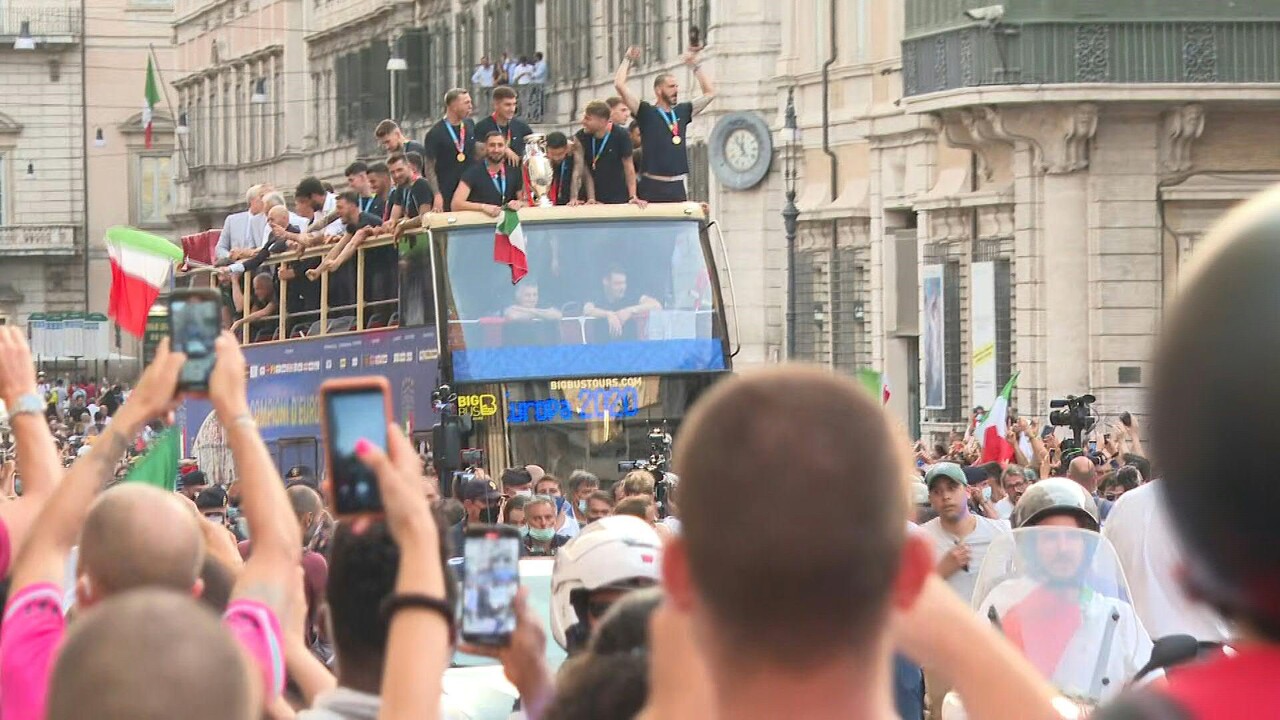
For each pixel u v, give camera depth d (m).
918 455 77.88
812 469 9.34
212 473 83.75
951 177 113.69
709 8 141.00
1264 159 104.50
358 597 15.28
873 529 9.34
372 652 15.40
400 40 190.62
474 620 14.59
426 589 13.01
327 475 13.53
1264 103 102.06
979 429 74.69
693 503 9.44
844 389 9.62
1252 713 7.91
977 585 25.36
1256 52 101.38
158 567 14.68
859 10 125.31
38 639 15.02
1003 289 108.31
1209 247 8.40
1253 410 8.10
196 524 15.13
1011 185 107.44
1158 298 104.31
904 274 120.81
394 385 73.19
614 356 70.31
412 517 13.12
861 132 124.75
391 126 74.50
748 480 9.35
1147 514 31.33
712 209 140.62
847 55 126.88
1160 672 20.50
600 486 69.81
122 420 15.32
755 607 9.31
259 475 15.20
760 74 138.75
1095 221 104.44
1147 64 101.69
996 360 109.00
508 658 14.77
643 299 70.75
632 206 71.12
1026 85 102.00
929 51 107.12
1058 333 105.38
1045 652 24.58
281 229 82.81
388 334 73.31
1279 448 8.08
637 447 70.19
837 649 9.38
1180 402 8.27
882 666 9.52
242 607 14.86
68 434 152.12
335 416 13.50
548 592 31.42
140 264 56.25
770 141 136.50
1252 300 8.16
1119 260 104.56
